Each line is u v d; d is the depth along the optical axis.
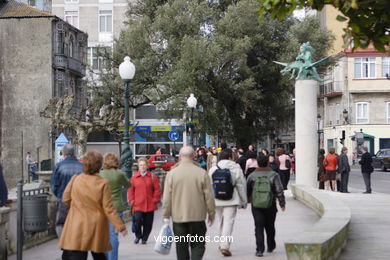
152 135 57.91
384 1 6.59
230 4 43.59
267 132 45.22
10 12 49.34
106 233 7.29
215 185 10.53
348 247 10.90
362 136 57.28
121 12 58.31
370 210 17.28
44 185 12.75
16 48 48.69
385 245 11.13
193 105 29.56
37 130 48.09
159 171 24.36
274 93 43.03
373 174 44.41
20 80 48.62
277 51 42.41
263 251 10.55
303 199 20.20
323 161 24.47
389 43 7.12
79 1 58.66
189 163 8.62
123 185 9.62
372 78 62.75
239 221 15.88
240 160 22.48
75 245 7.09
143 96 43.53
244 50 38.94
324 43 43.34
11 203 10.54
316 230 9.62
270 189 10.48
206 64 37.50
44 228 9.29
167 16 40.59
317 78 24.56
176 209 8.48
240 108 42.62
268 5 7.06
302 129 24.34
